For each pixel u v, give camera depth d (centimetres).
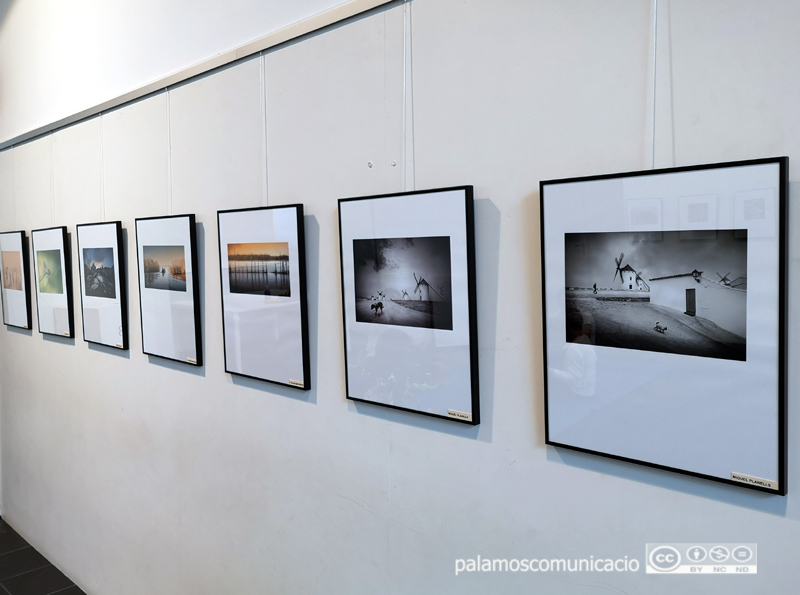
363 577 245
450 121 202
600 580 176
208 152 305
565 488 182
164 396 355
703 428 151
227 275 293
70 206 425
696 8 150
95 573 434
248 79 279
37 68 455
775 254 137
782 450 139
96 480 426
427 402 212
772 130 140
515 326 190
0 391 558
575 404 174
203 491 330
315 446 262
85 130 401
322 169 247
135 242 363
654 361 158
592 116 169
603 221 164
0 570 477
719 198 144
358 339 233
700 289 149
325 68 243
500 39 187
